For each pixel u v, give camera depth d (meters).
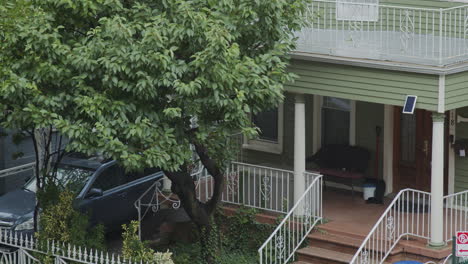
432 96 17.06
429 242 17.61
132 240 16.97
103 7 15.54
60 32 15.83
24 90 15.30
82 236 17.75
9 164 24.09
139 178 21.00
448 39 18.62
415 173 20.64
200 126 16.22
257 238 19.47
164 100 15.96
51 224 17.69
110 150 15.34
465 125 19.64
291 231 18.98
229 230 19.81
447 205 18.30
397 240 17.75
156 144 15.59
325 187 21.80
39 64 15.27
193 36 15.50
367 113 21.16
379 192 20.62
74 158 20.89
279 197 19.75
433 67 16.95
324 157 21.61
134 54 14.96
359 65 17.88
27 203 19.94
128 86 15.27
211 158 17.73
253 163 22.97
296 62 18.84
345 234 18.45
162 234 19.94
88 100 15.17
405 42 18.75
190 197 17.92
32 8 15.43
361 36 18.39
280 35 16.83
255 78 15.91
